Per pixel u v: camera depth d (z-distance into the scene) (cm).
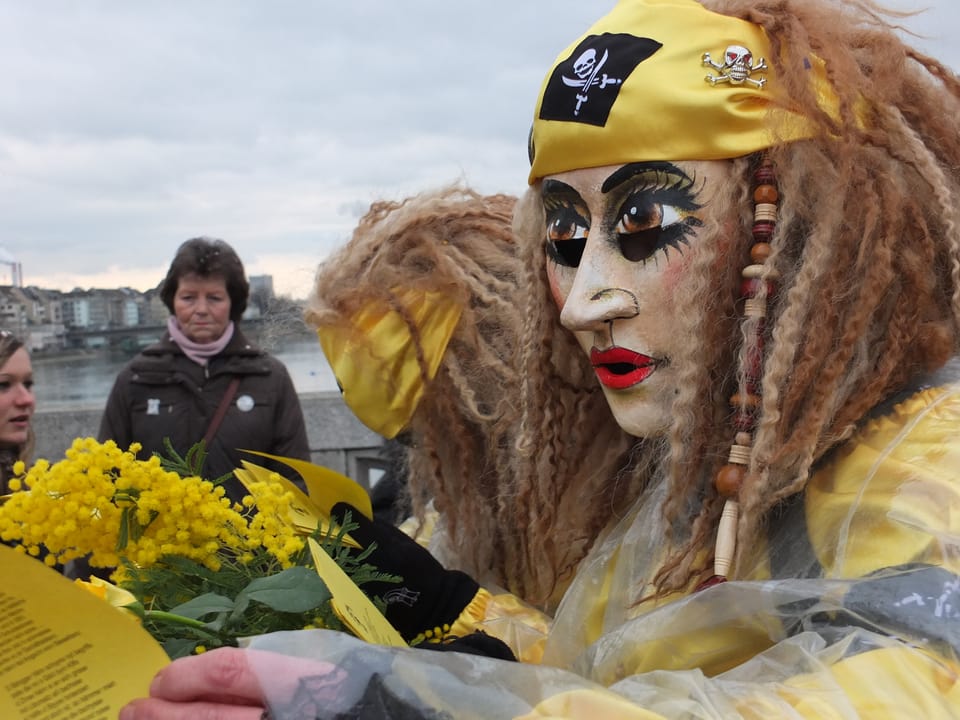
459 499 136
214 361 229
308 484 108
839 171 90
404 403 133
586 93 98
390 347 132
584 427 121
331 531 99
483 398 134
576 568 122
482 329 134
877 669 66
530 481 124
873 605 72
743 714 65
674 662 82
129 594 88
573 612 106
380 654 69
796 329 89
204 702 67
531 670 69
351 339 132
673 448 94
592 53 99
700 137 93
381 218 145
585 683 69
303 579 82
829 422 88
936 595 70
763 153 93
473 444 135
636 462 119
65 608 71
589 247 98
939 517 75
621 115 95
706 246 93
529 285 120
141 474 89
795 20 93
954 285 90
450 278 132
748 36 94
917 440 83
